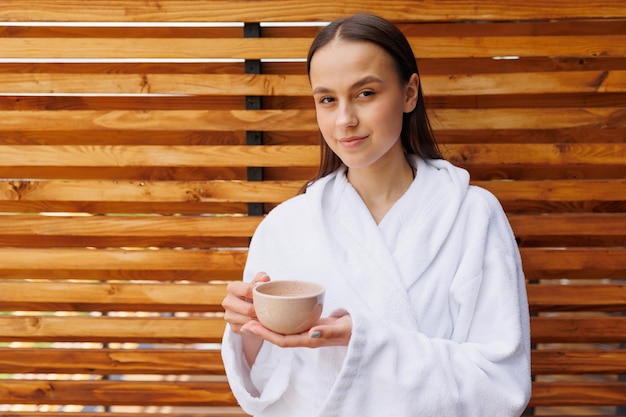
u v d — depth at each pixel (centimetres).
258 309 86
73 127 140
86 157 141
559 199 139
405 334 93
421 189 108
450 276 102
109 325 149
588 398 149
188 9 134
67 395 155
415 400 91
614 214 138
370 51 96
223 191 142
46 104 143
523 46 133
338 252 106
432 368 91
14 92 139
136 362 152
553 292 143
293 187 141
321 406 95
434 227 104
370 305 101
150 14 134
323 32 99
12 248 147
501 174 142
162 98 143
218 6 134
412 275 102
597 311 148
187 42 135
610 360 146
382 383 92
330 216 110
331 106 100
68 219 144
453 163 139
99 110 142
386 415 92
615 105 139
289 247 112
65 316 149
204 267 145
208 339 151
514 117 137
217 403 155
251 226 142
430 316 100
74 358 153
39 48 136
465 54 134
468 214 105
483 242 102
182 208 148
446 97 140
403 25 137
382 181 109
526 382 98
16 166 144
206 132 143
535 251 141
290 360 106
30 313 175
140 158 141
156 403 155
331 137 100
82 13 135
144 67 141
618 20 135
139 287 146
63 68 140
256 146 140
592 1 131
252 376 111
